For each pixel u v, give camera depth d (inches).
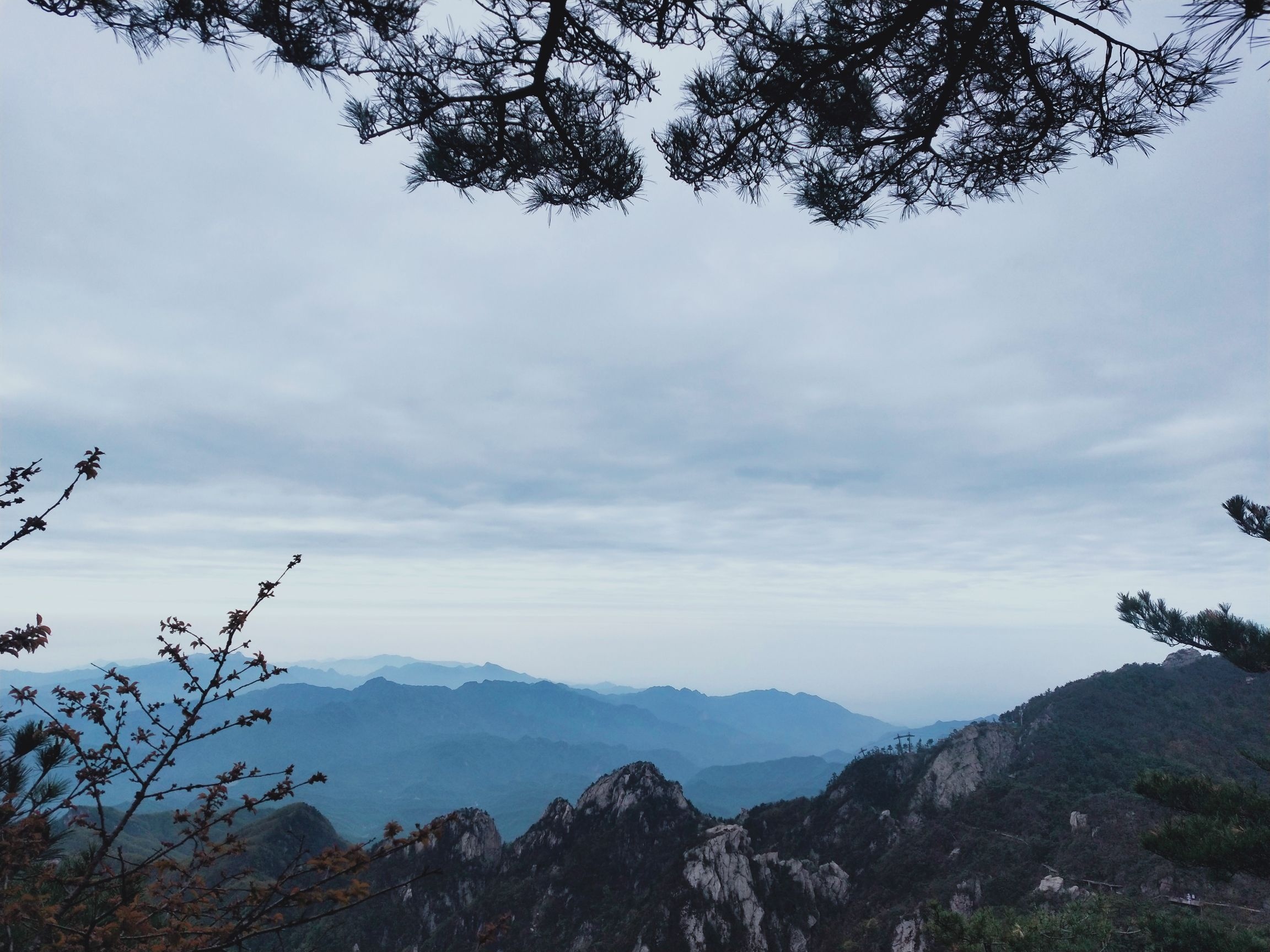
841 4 307.7
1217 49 199.0
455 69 315.0
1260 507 499.8
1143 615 556.7
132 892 175.3
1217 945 549.0
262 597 186.7
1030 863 3587.6
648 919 3681.1
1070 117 319.0
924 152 350.3
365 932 3932.1
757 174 367.2
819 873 4072.3
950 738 5182.1
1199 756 4594.0
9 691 162.7
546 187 365.1
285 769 186.7
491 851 4810.5
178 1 256.1
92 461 173.0
